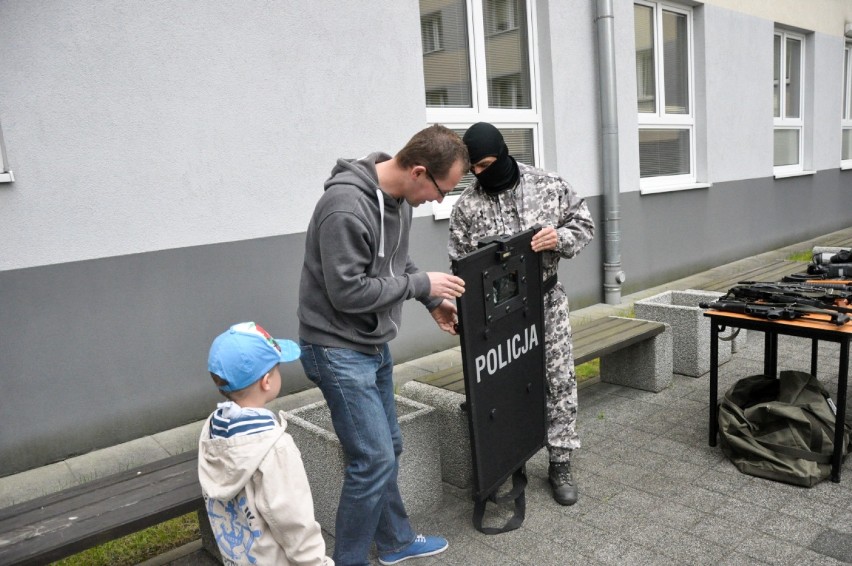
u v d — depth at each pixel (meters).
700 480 3.00
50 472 3.50
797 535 2.51
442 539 2.57
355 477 2.12
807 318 2.90
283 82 4.41
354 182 1.96
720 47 8.39
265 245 4.41
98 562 2.63
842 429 2.83
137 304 3.89
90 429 3.75
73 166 3.62
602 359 4.45
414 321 5.27
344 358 2.06
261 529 1.59
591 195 6.78
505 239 2.46
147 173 3.88
